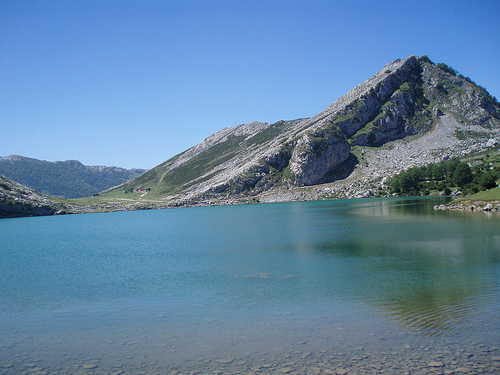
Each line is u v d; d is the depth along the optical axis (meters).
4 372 22.45
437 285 36.78
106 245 85.06
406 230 79.94
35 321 31.84
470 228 76.62
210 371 21.31
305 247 65.25
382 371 20.30
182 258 60.88
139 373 21.59
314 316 29.61
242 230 102.56
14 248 85.62
